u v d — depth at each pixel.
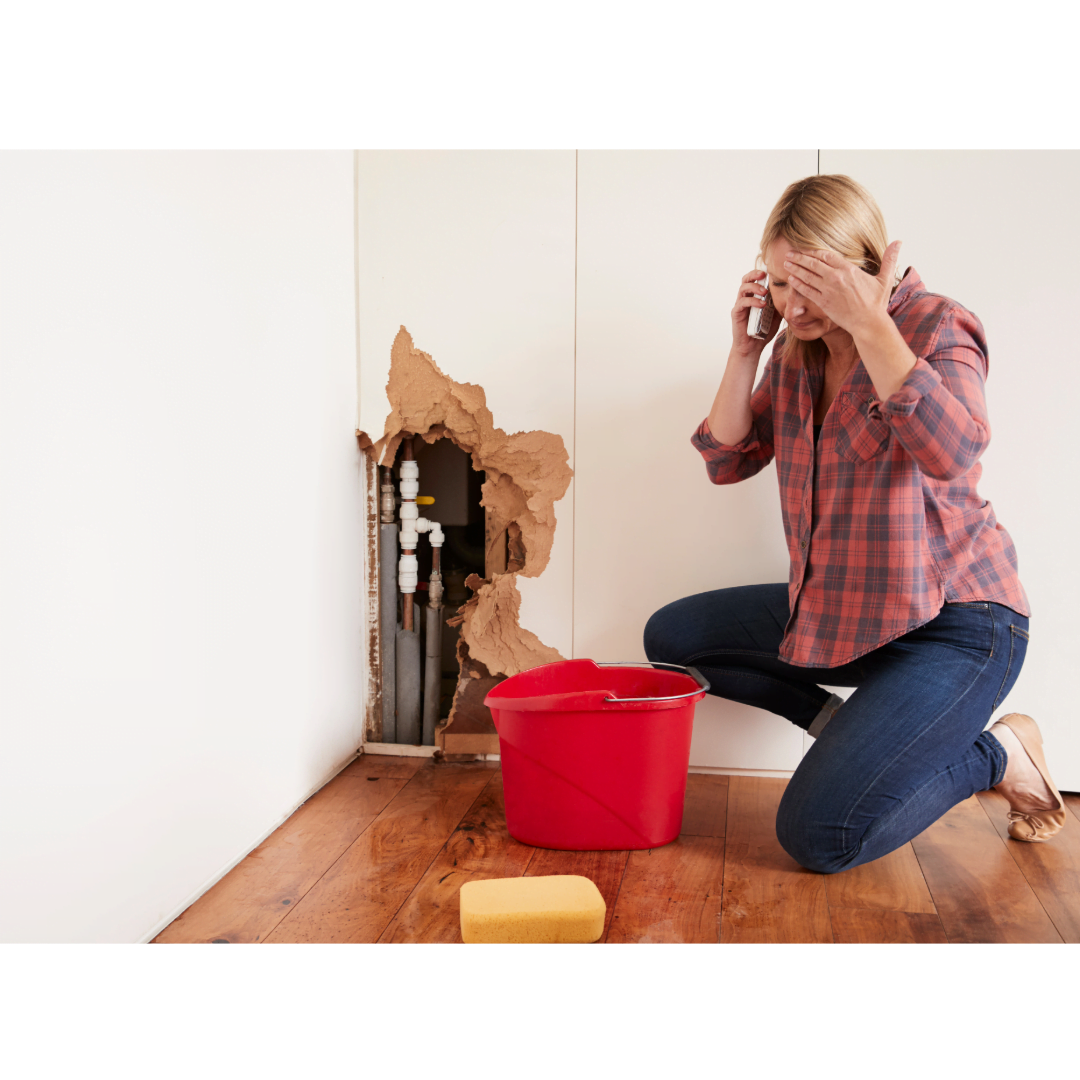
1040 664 1.79
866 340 1.23
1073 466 1.76
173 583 1.28
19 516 0.98
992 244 1.75
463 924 1.22
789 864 1.50
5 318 0.96
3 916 0.97
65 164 1.05
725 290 1.85
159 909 1.26
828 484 1.43
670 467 1.90
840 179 1.34
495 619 1.98
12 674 0.98
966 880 1.43
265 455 1.56
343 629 1.95
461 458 2.11
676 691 1.67
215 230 1.38
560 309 1.91
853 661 1.50
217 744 1.41
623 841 1.55
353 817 1.69
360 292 1.97
